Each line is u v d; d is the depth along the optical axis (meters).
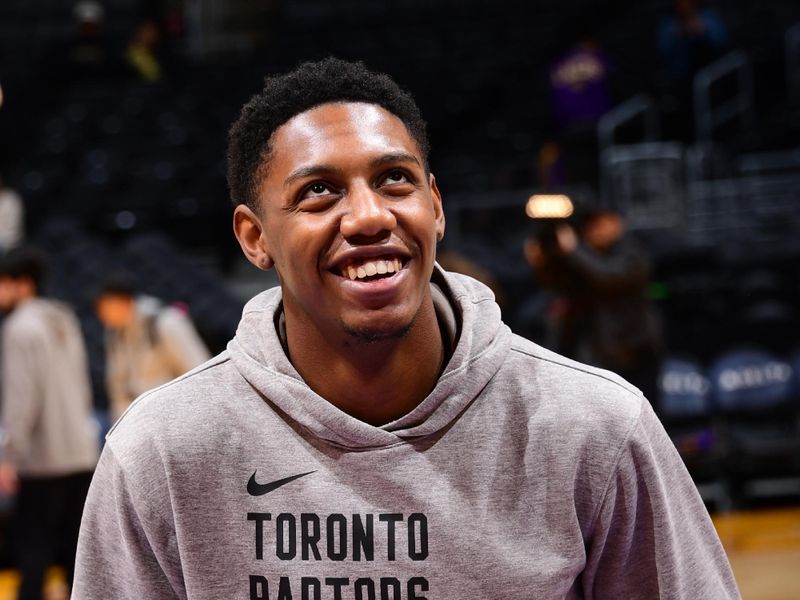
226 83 15.80
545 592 1.75
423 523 1.74
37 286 6.23
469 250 10.14
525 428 1.79
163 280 10.78
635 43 15.49
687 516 1.88
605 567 1.87
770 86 14.11
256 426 1.82
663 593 1.84
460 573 1.74
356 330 1.70
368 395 1.80
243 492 1.80
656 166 10.98
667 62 13.91
